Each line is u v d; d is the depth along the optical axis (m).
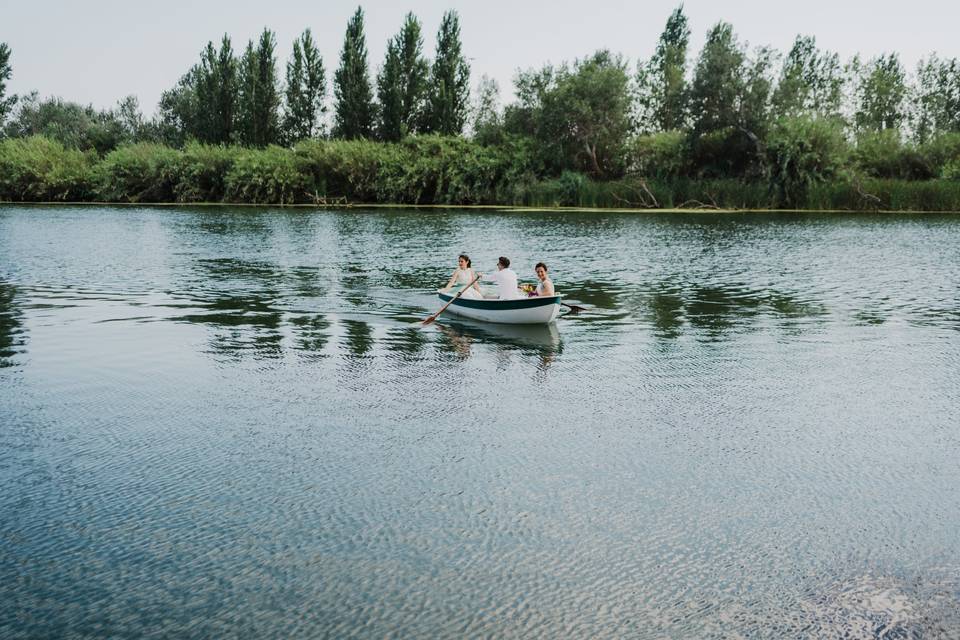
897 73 71.94
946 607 4.88
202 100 74.12
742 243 28.89
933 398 9.47
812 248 27.05
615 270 21.53
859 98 67.69
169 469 7.04
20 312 14.78
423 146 59.66
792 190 48.34
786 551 5.59
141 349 11.77
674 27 73.56
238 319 14.27
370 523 5.97
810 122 47.97
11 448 7.55
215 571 5.25
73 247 27.03
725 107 52.50
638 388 9.86
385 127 68.38
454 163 58.00
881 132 55.06
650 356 11.65
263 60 72.00
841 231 33.56
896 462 7.35
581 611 4.81
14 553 5.48
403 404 9.10
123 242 29.05
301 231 34.75
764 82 51.94
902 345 12.39
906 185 46.72
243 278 19.62
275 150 62.88
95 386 9.75
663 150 55.50
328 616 4.72
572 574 5.24
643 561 5.43
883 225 36.69
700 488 6.70
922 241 29.17
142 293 17.14
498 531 5.86
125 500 6.37
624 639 4.53
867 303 16.28
